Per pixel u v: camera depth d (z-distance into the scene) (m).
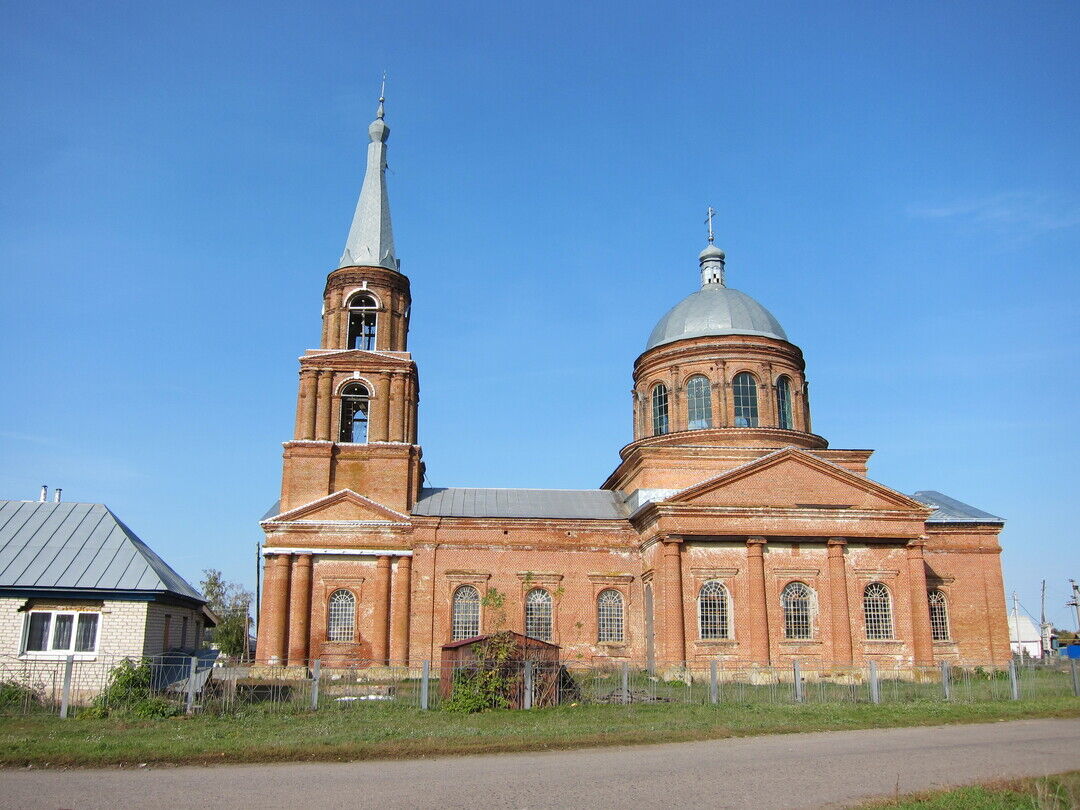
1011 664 34.12
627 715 27.84
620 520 48.53
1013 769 18.92
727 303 57.03
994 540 50.94
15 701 27.25
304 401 49.44
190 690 27.23
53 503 33.69
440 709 29.34
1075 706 30.69
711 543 43.84
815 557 44.22
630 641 47.47
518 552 47.81
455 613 46.81
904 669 43.28
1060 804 15.27
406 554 47.16
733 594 43.31
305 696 32.81
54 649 29.66
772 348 54.78
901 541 44.59
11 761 19.30
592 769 18.88
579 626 47.22
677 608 42.38
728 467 49.81
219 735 22.69
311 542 46.75
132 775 18.23
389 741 22.09
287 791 16.56
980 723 27.23
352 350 50.50
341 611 46.53
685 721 26.17
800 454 44.91
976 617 49.78
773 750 21.56
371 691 35.03
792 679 42.44
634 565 48.31
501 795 16.19
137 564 31.16
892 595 44.34
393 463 48.97
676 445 52.25
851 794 16.34
